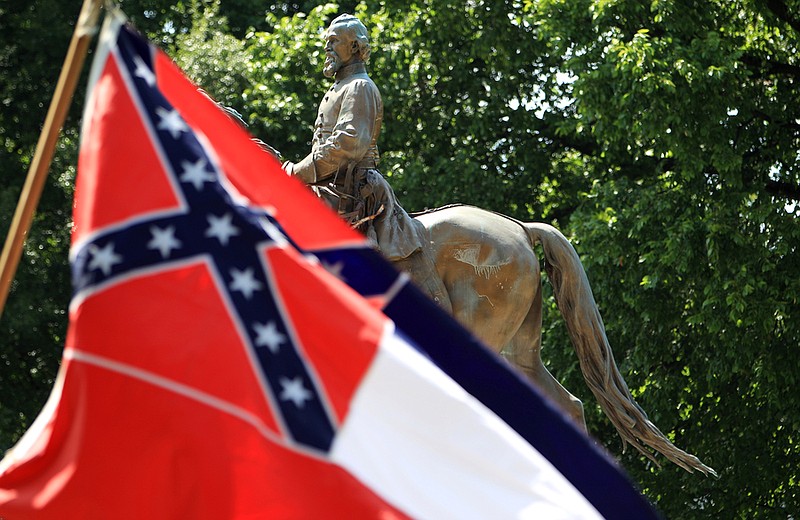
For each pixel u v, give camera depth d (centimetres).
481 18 3416
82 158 759
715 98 2911
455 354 832
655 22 3036
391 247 1535
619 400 1631
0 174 3650
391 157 3475
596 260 2945
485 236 1585
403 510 724
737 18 3183
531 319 1648
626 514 816
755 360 2988
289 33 3584
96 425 730
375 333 747
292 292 745
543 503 737
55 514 729
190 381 730
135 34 778
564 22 3061
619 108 2947
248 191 796
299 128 3444
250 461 725
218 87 3497
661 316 2973
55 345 3628
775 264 2916
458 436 739
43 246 3469
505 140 3556
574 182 3522
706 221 2880
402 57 3522
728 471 3112
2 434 3472
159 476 726
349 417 733
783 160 3131
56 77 3744
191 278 743
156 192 750
